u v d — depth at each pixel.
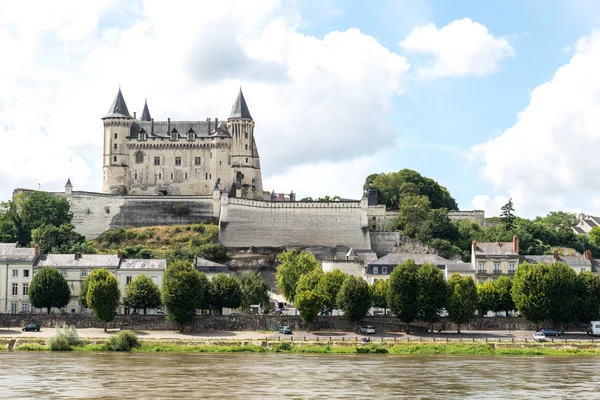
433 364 121.69
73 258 176.38
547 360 127.81
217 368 115.69
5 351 134.00
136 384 102.06
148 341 140.00
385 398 95.12
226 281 165.88
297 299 152.50
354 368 116.81
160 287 172.88
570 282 153.12
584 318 156.25
